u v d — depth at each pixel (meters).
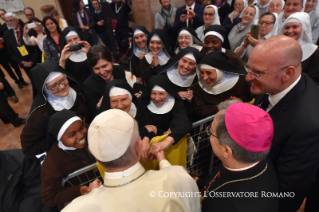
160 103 1.72
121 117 0.85
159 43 2.63
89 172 1.44
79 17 4.72
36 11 6.54
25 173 1.70
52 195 1.29
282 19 3.15
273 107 1.20
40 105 1.75
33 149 1.74
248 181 0.91
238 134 0.84
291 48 1.04
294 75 1.09
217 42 2.43
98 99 2.12
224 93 1.92
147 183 0.82
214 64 1.78
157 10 5.75
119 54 5.16
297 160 1.08
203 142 1.71
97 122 0.83
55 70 1.71
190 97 1.96
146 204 0.78
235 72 1.84
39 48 3.89
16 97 4.34
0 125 3.73
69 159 1.38
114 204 0.78
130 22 5.39
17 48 3.83
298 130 1.05
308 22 1.99
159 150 1.21
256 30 2.33
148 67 2.77
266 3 3.91
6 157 1.65
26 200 1.63
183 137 1.44
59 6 6.64
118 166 0.81
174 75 2.16
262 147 0.84
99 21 5.14
